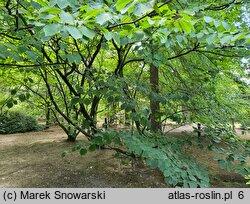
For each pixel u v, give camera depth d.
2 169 4.90
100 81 3.23
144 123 3.04
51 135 9.68
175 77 4.59
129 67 5.20
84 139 7.86
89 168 4.76
